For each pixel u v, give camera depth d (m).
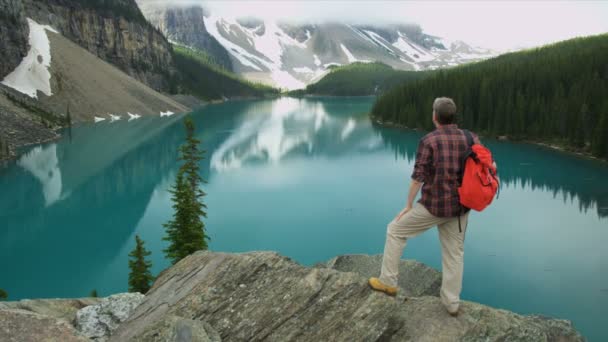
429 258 34.06
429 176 5.19
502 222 44.41
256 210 49.44
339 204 51.62
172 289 7.03
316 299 6.05
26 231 43.06
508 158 79.50
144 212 49.19
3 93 109.69
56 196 55.28
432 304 5.77
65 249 38.38
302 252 37.00
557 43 168.38
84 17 187.25
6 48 128.12
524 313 26.25
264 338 5.80
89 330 7.42
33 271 33.78
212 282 6.88
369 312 5.67
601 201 51.66
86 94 142.12
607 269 32.22
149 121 139.75
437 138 5.07
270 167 75.50
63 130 111.62
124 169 71.19
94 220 46.41
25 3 161.12
